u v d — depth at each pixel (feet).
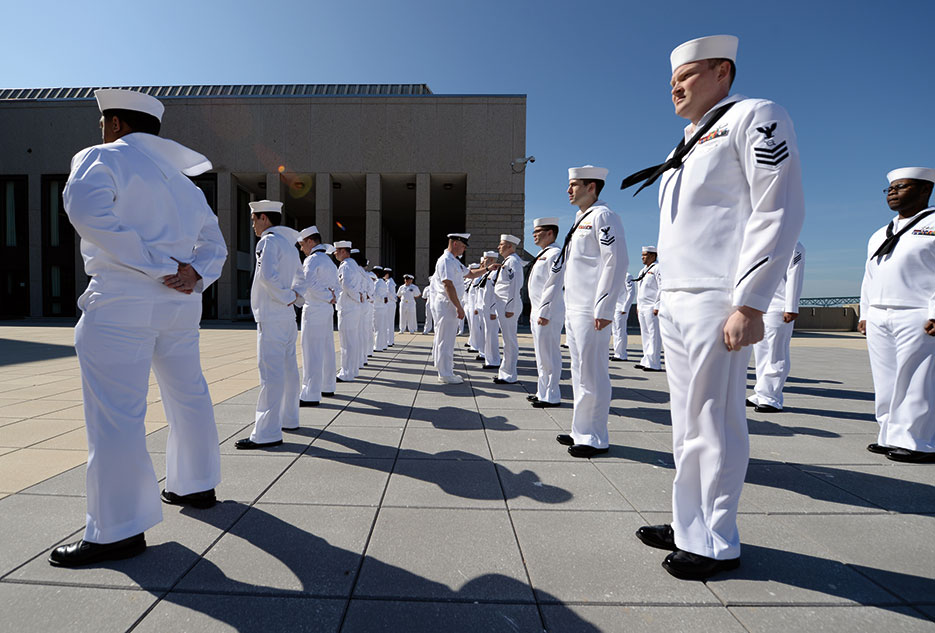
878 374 13.44
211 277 8.57
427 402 18.63
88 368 7.21
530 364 31.40
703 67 7.43
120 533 7.14
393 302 43.65
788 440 14.14
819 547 7.78
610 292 11.94
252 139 81.10
